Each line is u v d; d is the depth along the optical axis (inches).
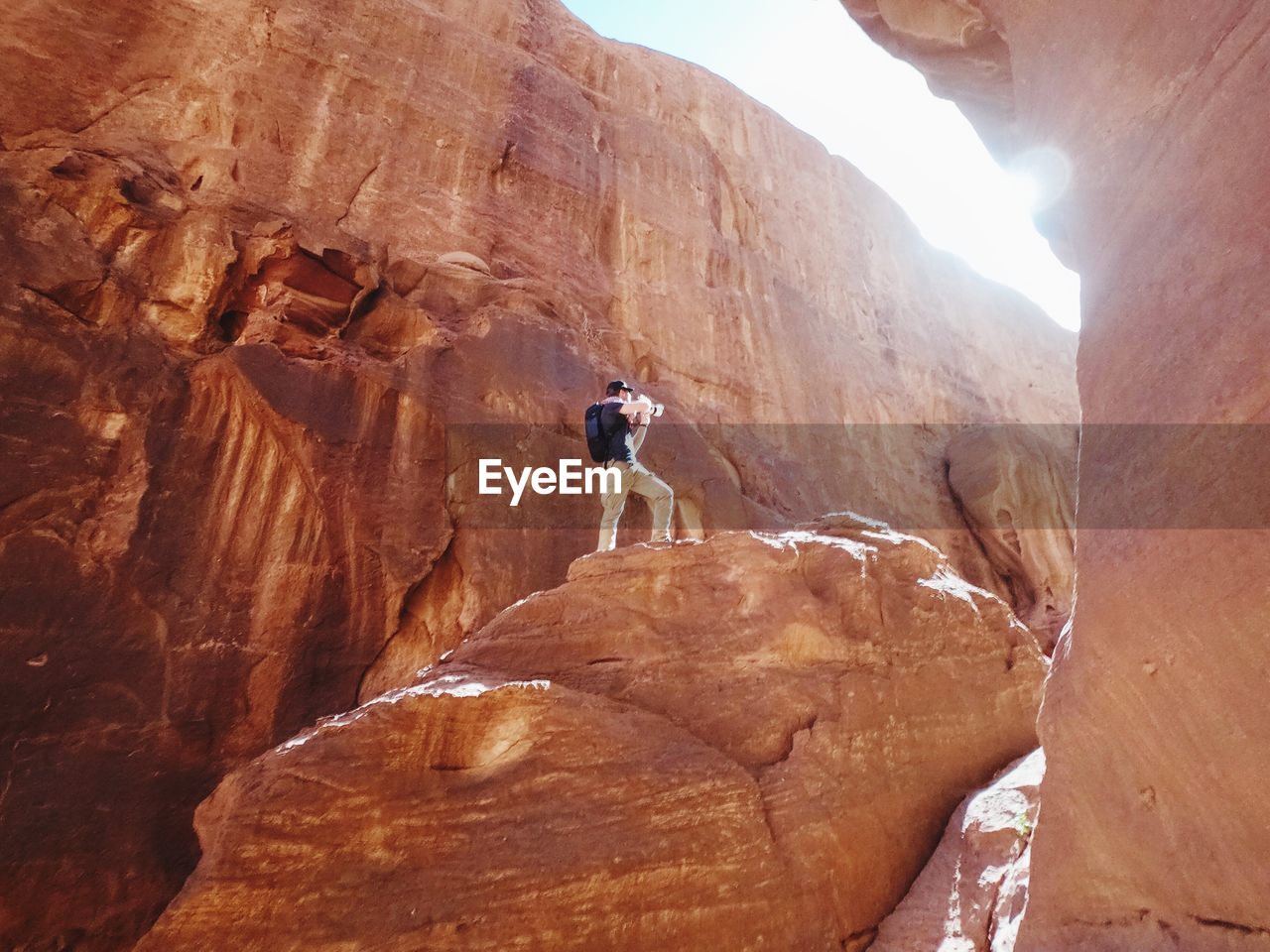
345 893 112.9
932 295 915.4
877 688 168.6
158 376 311.6
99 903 218.8
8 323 280.7
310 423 323.6
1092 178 117.7
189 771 251.1
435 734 133.2
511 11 678.5
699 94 810.2
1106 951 85.0
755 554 179.9
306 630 293.1
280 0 487.2
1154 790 85.3
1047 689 105.8
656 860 126.5
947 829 155.3
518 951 113.3
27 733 227.9
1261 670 73.5
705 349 599.8
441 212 492.1
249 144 426.9
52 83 372.5
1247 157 85.7
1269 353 76.1
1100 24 119.0
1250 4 90.0
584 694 148.7
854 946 133.2
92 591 258.5
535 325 448.5
